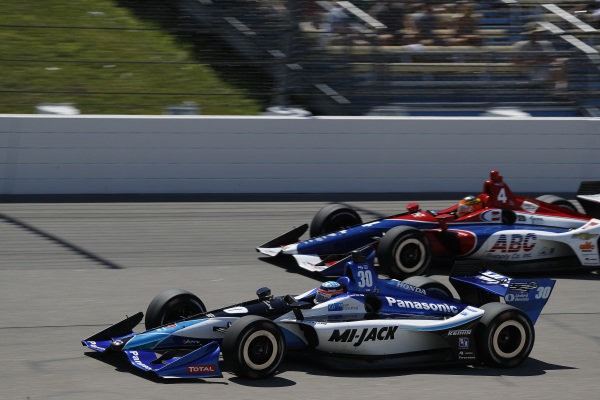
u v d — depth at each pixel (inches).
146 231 1817.2
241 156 2229.3
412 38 2449.6
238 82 2357.3
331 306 1051.3
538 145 2404.0
